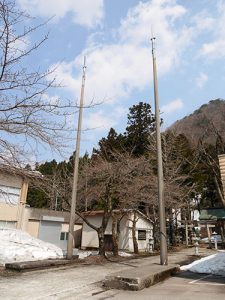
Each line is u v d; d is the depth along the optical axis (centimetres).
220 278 1082
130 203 2092
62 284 902
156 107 1460
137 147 3148
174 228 3253
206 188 3644
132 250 2586
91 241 2795
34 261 1202
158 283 966
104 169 1839
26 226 2145
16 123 548
